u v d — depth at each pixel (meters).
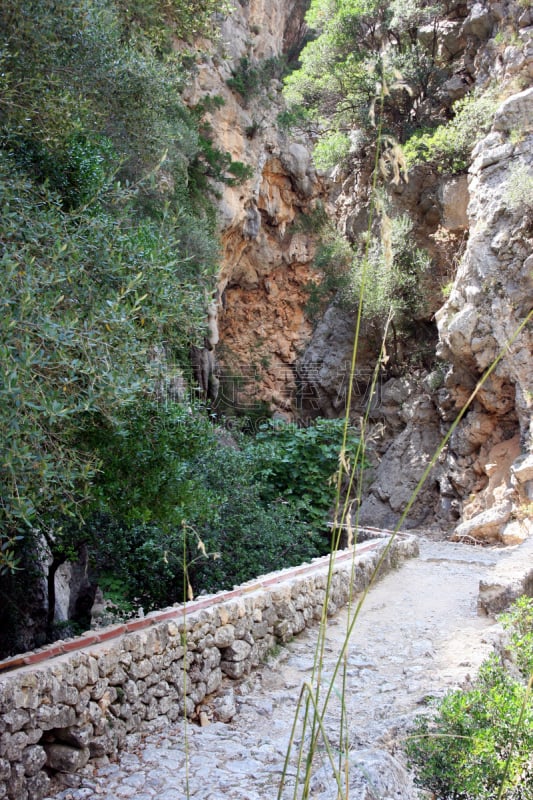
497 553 10.64
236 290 26.08
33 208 5.06
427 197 19.45
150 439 5.49
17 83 5.38
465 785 3.23
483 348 15.10
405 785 3.53
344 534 10.22
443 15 19.97
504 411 15.34
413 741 3.58
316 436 10.63
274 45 25.59
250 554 8.17
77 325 4.17
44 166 5.90
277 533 8.68
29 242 4.55
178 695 4.92
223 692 5.30
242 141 23.09
